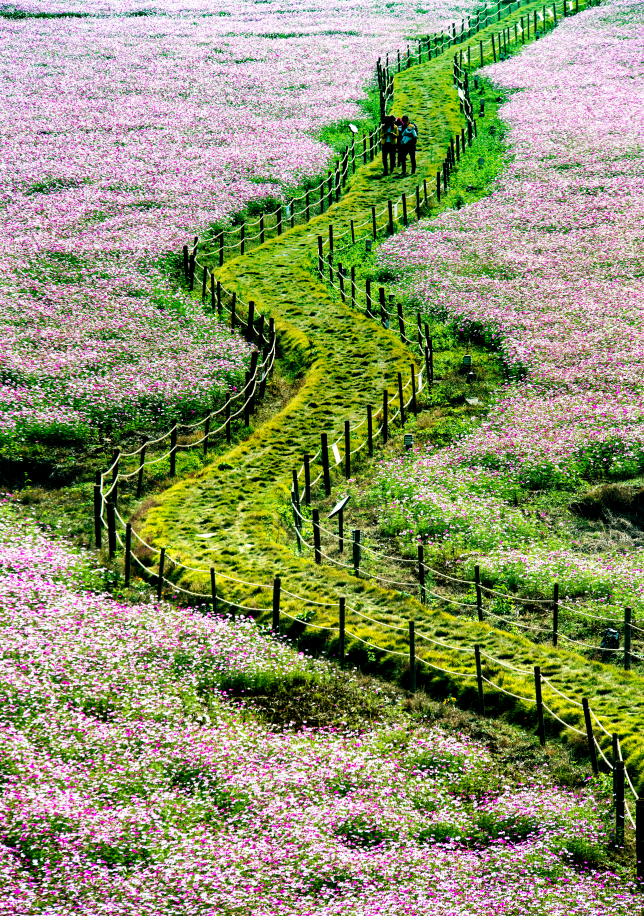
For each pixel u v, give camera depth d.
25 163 79.88
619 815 21.73
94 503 37.22
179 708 25.59
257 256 66.69
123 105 97.88
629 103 90.19
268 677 28.30
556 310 54.31
